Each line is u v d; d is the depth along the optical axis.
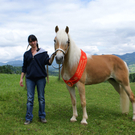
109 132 2.81
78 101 5.55
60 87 8.21
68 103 5.09
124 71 3.59
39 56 3.08
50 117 3.65
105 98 6.00
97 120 3.42
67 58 3.06
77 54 3.14
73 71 3.09
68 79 3.18
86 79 3.35
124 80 3.60
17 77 10.21
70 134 2.73
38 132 2.75
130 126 3.08
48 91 7.21
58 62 2.73
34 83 3.18
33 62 3.05
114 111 4.18
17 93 5.43
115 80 3.96
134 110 3.50
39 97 3.21
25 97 5.26
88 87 8.42
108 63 3.61
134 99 3.57
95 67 3.35
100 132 2.83
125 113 3.84
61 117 3.69
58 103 5.02
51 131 2.83
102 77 3.52
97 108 4.48
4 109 3.86
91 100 5.67
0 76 10.02
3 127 2.87
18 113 3.78
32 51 3.18
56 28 3.09
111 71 3.65
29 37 3.05
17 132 2.70
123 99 3.80
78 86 3.18
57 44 2.85
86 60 3.26
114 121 3.34
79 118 3.59
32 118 3.37
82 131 2.85
